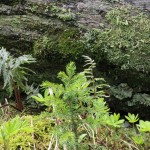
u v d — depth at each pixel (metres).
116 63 2.70
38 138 2.01
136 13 3.11
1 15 3.07
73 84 1.55
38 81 2.83
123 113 2.73
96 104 1.63
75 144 1.64
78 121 1.63
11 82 2.47
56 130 1.63
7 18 3.04
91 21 3.01
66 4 3.19
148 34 2.86
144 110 2.66
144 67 2.67
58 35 2.89
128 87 2.68
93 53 2.74
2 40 2.91
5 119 2.44
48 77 2.82
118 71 2.71
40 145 1.95
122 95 2.64
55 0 3.21
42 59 2.79
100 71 2.75
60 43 2.80
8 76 2.44
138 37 2.83
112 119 1.86
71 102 1.57
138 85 2.69
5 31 2.93
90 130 2.05
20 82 2.53
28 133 2.02
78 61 2.75
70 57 2.75
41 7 3.10
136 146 2.01
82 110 1.60
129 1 3.31
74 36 2.86
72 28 2.93
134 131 2.17
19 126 1.60
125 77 2.71
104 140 2.03
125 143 2.02
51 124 2.15
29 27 2.96
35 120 2.21
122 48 2.75
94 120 1.62
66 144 1.70
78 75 1.61
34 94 2.65
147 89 2.70
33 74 2.82
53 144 1.94
